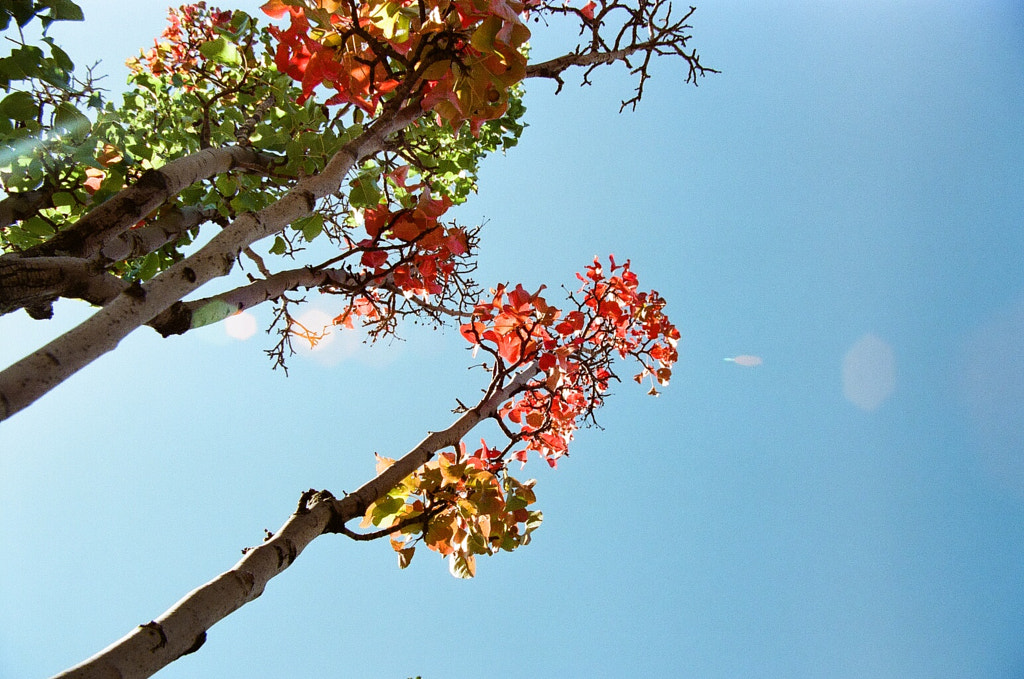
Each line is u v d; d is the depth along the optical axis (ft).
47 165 10.46
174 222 11.98
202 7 22.22
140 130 14.02
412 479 10.61
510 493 11.75
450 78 9.27
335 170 8.71
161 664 4.94
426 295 13.84
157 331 7.80
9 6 8.58
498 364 12.65
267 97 15.16
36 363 5.01
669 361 17.37
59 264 7.34
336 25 9.14
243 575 6.05
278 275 9.77
